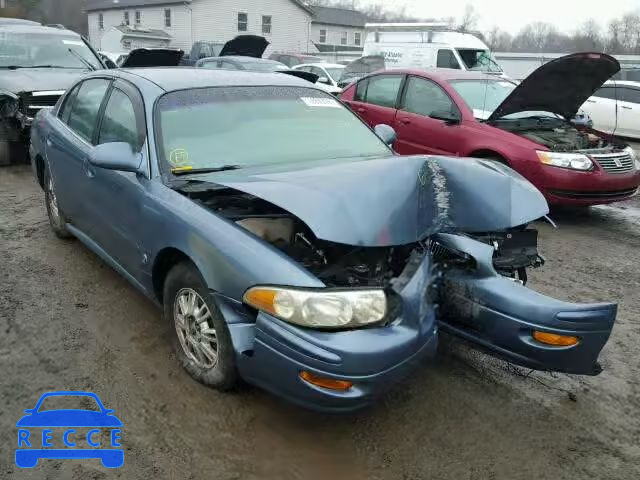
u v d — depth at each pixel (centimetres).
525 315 294
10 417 298
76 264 491
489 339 309
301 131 399
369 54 1831
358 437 293
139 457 274
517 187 337
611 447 294
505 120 734
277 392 273
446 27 1708
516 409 321
